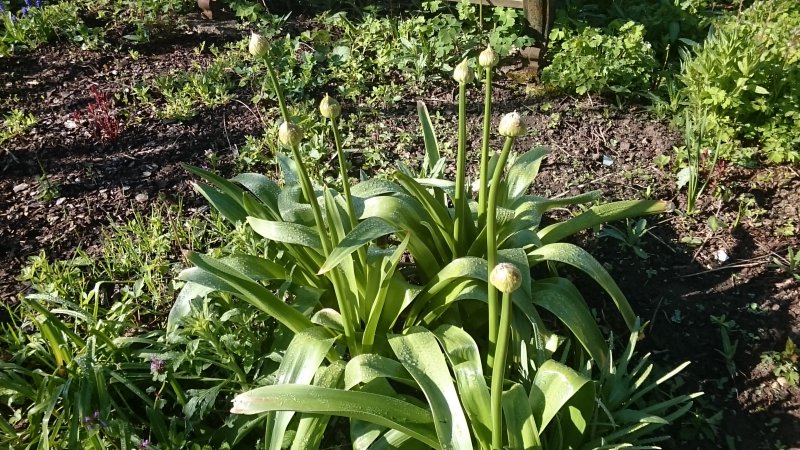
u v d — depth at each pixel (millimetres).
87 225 3145
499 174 1812
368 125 3709
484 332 2502
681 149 3430
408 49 4191
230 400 2318
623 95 3928
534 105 3910
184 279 2174
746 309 2721
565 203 2531
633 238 2998
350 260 2203
